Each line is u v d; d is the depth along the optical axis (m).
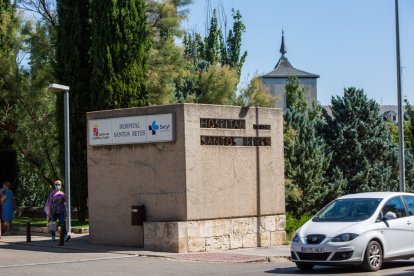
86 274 16.28
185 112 21.31
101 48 30.31
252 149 23.41
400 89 25.72
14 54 33.97
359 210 17.05
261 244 23.41
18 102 34.59
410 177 44.97
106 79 30.22
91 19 31.30
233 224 22.55
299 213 38.91
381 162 44.00
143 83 31.23
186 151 21.28
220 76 40.38
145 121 22.05
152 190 21.98
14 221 31.16
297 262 16.53
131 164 22.53
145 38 31.47
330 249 16.00
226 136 22.52
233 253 21.17
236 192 22.75
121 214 22.75
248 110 23.34
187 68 41.44
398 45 25.84
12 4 35.53
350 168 43.59
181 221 21.20
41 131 35.28
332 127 44.44
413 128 48.66
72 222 30.48
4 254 20.69
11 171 35.59
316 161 39.53
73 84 31.00
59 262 18.84
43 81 34.06
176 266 18.03
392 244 16.78
